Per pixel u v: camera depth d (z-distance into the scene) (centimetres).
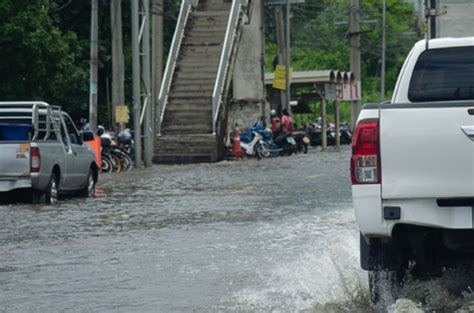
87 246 2525
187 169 6156
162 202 3744
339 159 7212
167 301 1773
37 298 1836
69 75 6600
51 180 3794
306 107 12012
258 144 7731
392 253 1573
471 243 1529
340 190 4094
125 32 9350
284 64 10644
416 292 1648
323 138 9762
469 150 1497
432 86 1817
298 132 8694
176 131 7375
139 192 4284
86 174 4138
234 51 7781
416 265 1730
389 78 17588
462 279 1753
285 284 1880
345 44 16688
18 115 3906
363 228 1536
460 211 1512
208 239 2591
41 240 2662
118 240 2628
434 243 1594
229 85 7688
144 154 6569
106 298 1817
